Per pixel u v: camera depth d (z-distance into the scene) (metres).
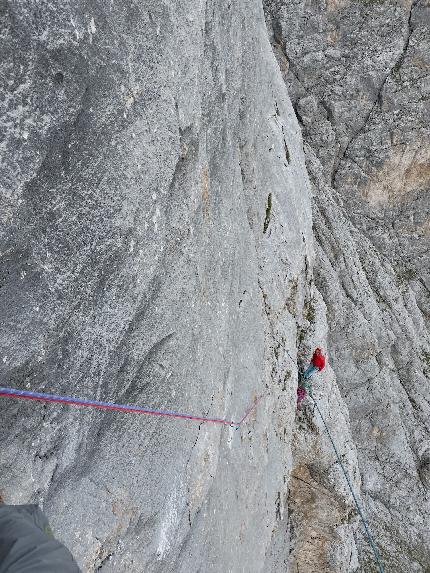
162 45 4.18
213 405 6.22
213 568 6.32
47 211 3.19
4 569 1.79
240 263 7.79
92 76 3.33
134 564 4.57
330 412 12.55
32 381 3.31
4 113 2.80
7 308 3.05
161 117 4.25
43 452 3.47
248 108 8.29
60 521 3.64
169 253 4.70
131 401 4.41
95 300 3.75
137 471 4.55
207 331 5.97
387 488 15.74
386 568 13.77
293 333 11.62
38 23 2.89
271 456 9.47
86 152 3.40
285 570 10.88
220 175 6.42
